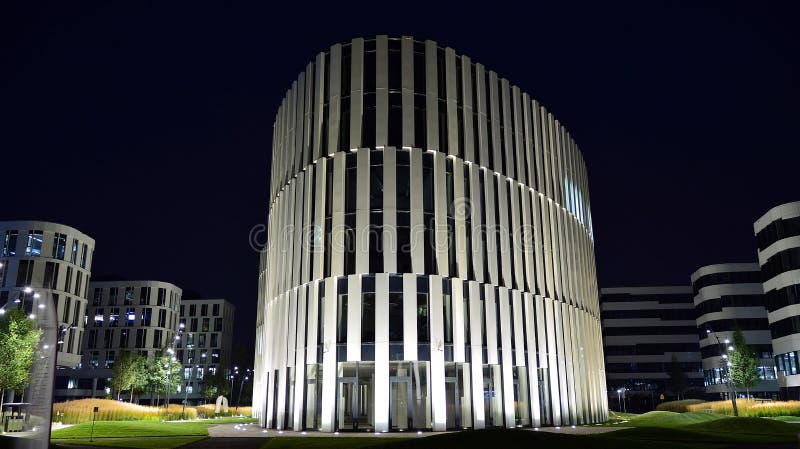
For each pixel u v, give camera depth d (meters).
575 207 50.06
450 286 35.25
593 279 53.69
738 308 94.00
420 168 36.16
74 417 44.62
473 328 35.09
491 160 39.50
